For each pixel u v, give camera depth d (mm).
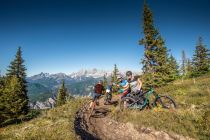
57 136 8820
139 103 12281
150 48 33156
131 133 9812
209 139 8477
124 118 11141
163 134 9195
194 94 16594
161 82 31500
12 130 11445
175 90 21094
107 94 17719
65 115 14375
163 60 33312
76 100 23641
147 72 32438
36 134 9570
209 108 11406
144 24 33719
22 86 45312
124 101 12562
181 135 8914
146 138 9266
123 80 13164
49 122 12023
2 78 51375
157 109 11398
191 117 10375
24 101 43656
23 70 47531
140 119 10570
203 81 29094
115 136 9727
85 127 10781
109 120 11664
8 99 42500
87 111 14953
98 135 9820
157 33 33781
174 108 11492
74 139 8273
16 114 42562
